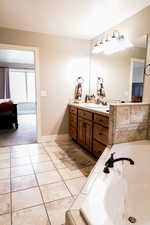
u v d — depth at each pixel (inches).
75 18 93.9
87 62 138.0
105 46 109.2
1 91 262.5
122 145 68.4
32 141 134.7
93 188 40.2
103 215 31.9
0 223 51.2
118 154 60.6
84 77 138.8
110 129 70.3
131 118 71.9
